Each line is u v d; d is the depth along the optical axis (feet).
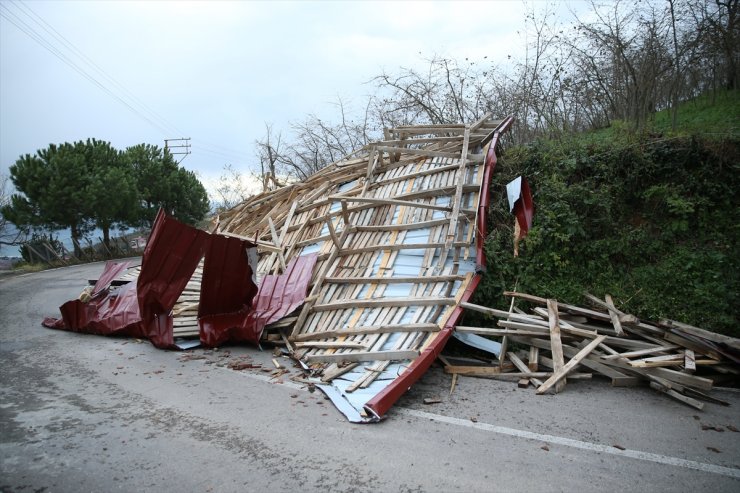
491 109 44.21
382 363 19.38
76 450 12.96
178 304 28.60
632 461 12.37
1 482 11.24
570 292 23.84
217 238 24.49
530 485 11.14
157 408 16.24
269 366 21.63
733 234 23.71
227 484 11.21
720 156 24.90
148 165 94.17
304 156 68.74
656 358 18.19
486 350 20.67
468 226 25.79
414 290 23.58
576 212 26.07
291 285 26.73
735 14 31.76
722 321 20.65
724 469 12.01
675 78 34.47
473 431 14.25
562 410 15.98
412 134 35.35
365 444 13.32
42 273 70.28
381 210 29.86
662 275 23.16
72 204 75.46
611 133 31.40
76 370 20.99
